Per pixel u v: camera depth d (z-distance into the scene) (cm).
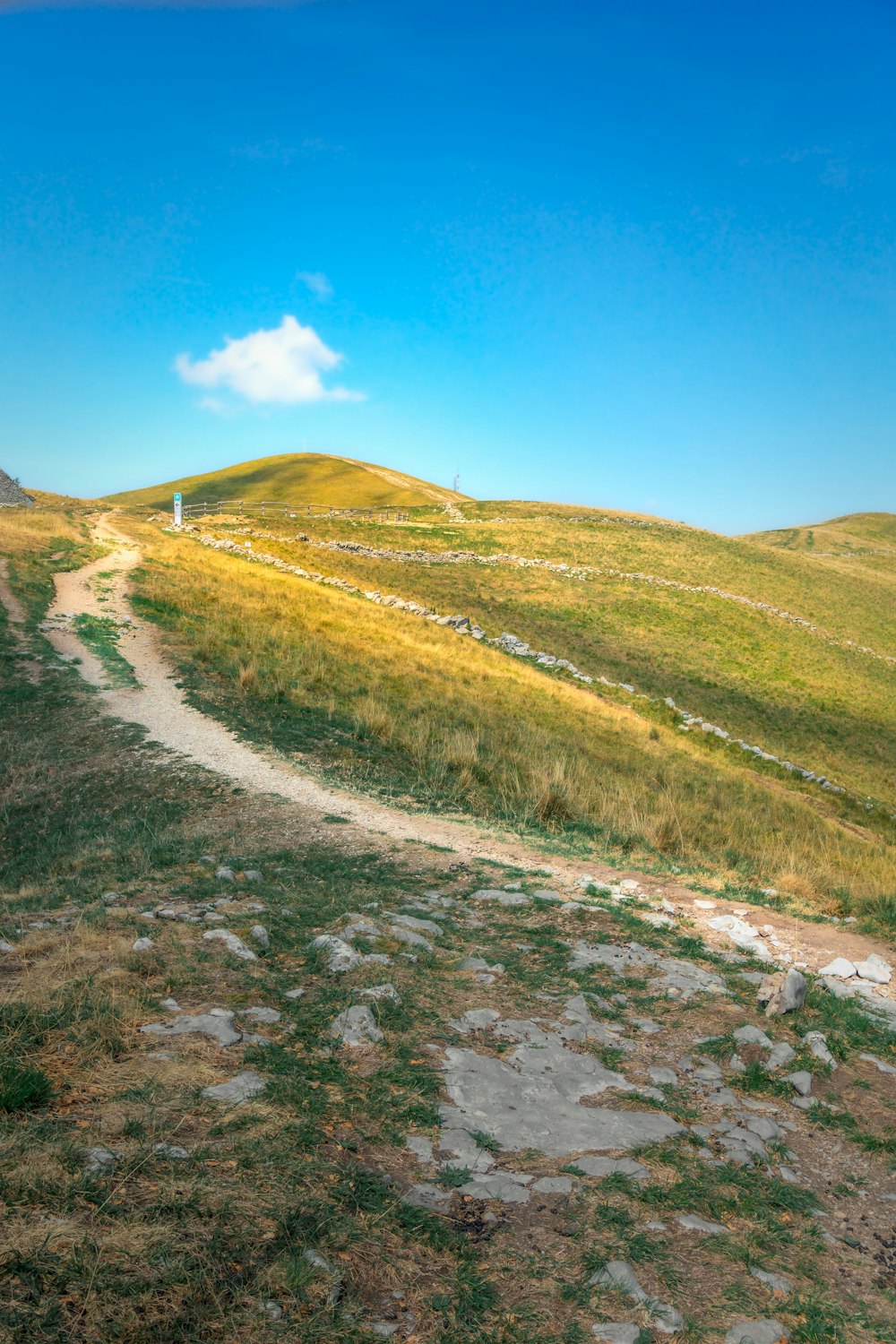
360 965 575
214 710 1627
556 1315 276
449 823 1130
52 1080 362
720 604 4869
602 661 3494
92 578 2648
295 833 1016
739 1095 472
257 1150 331
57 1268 248
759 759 2775
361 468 11538
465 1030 504
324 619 2592
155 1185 297
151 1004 464
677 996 600
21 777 1262
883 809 2639
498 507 6844
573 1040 509
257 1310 251
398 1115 392
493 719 1909
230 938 592
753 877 1013
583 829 1169
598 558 5300
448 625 3297
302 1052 439
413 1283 281
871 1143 432
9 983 472
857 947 773
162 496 10331
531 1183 355
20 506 4588
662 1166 384
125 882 779
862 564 10838
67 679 1728
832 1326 291
